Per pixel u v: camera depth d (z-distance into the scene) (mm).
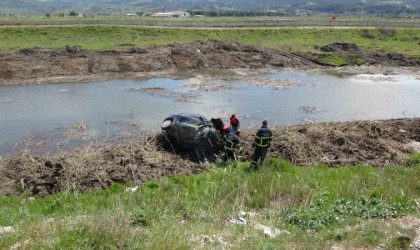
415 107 29562
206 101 29406
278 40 56781
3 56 36594
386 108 29109
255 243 9047
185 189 14062
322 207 11836
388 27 65688
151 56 40375
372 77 39562
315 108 28547
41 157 17328
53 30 52031
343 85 35938
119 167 16078
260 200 12719
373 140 19703
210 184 14172
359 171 16188
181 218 11062
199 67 40875
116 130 22781
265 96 31406
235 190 13117
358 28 63500
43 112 26016
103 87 32781
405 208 11742
